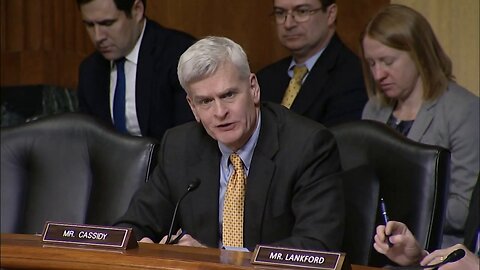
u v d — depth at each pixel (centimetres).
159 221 1074
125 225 1070
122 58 1394
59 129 1202
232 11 1576
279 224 1025
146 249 857
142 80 1380
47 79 1695
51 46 1703
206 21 1580
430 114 1252
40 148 1204
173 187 1068
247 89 1008
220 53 991
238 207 1034
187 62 995
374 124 1093
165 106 1375
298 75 1422
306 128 1041
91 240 859
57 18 1706
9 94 1686
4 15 1717
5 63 1705
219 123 995
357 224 1075
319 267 786
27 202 1196
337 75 1404
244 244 1030
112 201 1142
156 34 1391
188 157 1068
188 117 1358
